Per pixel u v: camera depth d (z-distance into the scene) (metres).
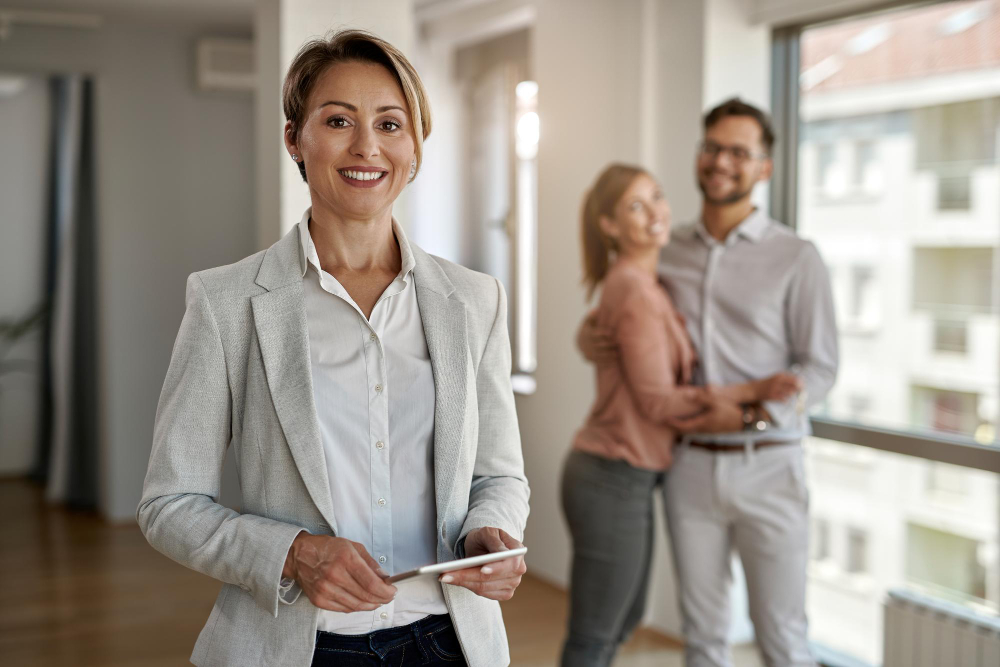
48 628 3.71
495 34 4.75
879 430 3.08
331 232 1.30
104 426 5.32
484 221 4.93
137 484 5.28
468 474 1.33
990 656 2.54
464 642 1.30
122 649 3.50
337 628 1.26
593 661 2.63
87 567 4.49
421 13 4.83
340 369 1.27
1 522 5.30
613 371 2.67
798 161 3.36
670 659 3.35
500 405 1.41
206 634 1.26
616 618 2.65
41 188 6.49
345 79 1.24
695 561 2.66
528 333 4.66
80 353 5.50
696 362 2.68
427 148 5.02
